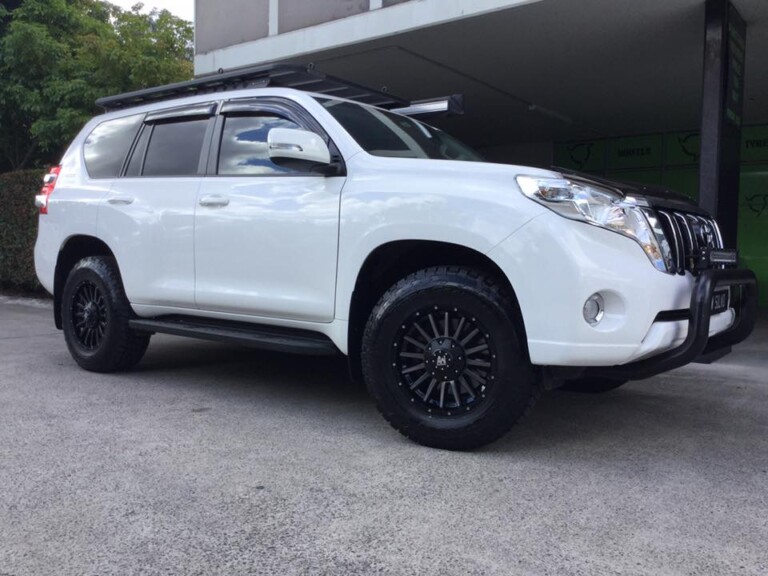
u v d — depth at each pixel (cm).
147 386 512
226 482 319
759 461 360
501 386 344
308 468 338
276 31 877
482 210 343
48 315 946
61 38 1468
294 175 424
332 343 408
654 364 352
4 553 250
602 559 249
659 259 352
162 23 1326
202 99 496
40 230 592
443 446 365
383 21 766
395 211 368
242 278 440
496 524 277
